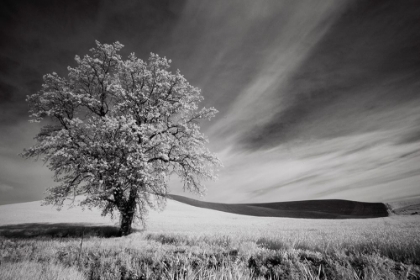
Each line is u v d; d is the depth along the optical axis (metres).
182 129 20.78
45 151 16.94
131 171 15.91
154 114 19.31
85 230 21.70
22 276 4.82
